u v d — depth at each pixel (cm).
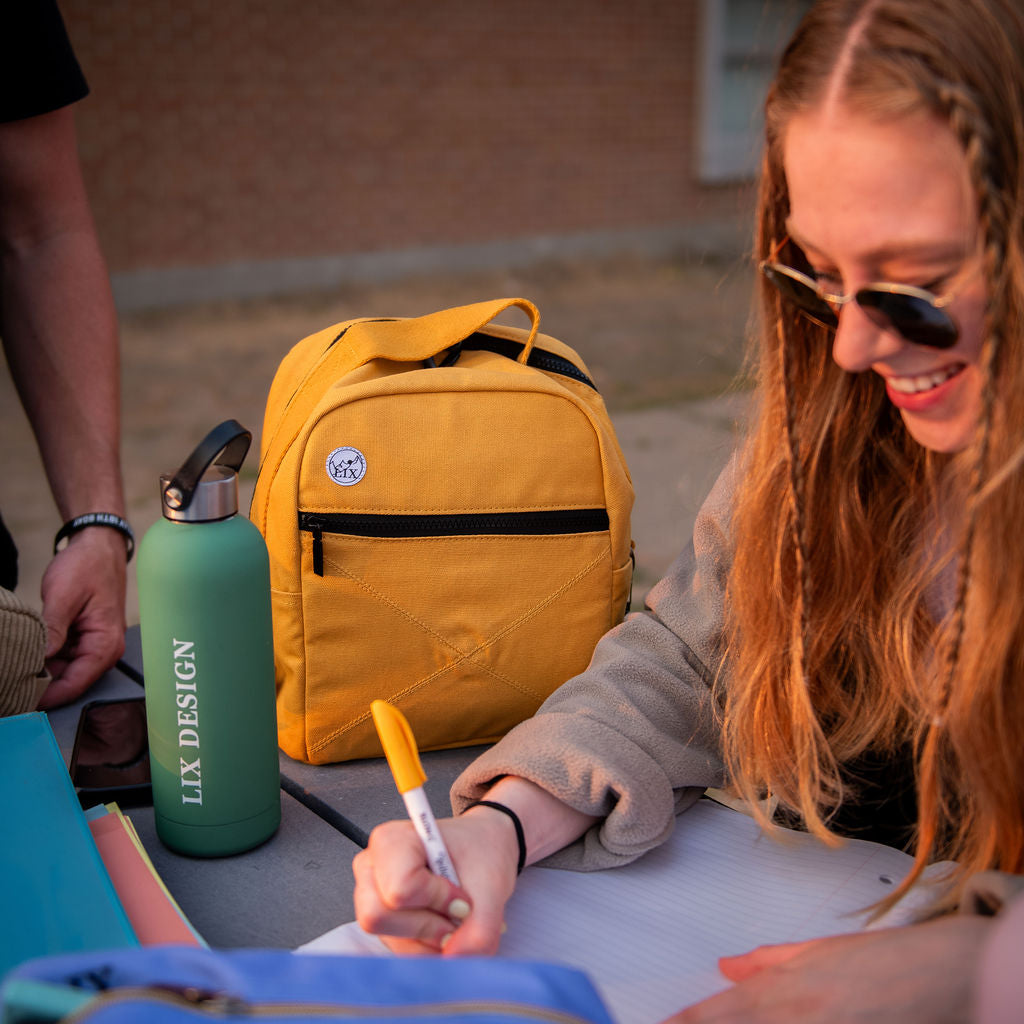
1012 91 67
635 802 88
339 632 106
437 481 107
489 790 91
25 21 126
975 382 73
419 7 775
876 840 100
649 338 648
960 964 60
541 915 83
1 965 67
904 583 94
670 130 911
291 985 52
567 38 841
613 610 113
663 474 412
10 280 136
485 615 109
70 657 120
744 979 75
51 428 134
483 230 850
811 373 94
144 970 53
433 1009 50
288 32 735
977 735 78
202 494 84
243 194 748
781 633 95
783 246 89
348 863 91
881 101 67
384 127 788
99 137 691
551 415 109
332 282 794
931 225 67
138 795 100
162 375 575
